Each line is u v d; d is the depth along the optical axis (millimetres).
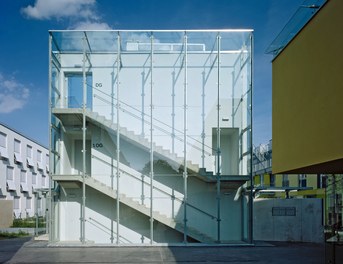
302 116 6008
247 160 14930
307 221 16438
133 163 14852
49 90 14648
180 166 14805
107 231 14758
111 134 15031
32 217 38562
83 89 14867
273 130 7496
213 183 14805
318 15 5430
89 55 15117
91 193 14953
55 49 15023
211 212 14656
